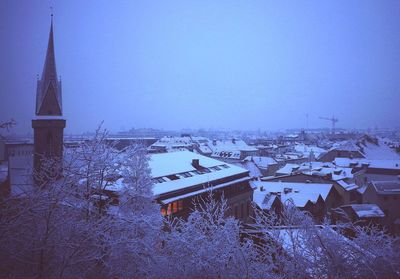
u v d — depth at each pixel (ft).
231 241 40.86
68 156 58.18
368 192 186.09
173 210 118.21
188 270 40.22
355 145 366.22
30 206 37.01
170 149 450.30
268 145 628.69
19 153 328.29
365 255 32.86
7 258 36.17
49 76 164.35
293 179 215.10
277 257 39.34
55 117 163.53
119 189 73.41
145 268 44.19
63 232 39.70
